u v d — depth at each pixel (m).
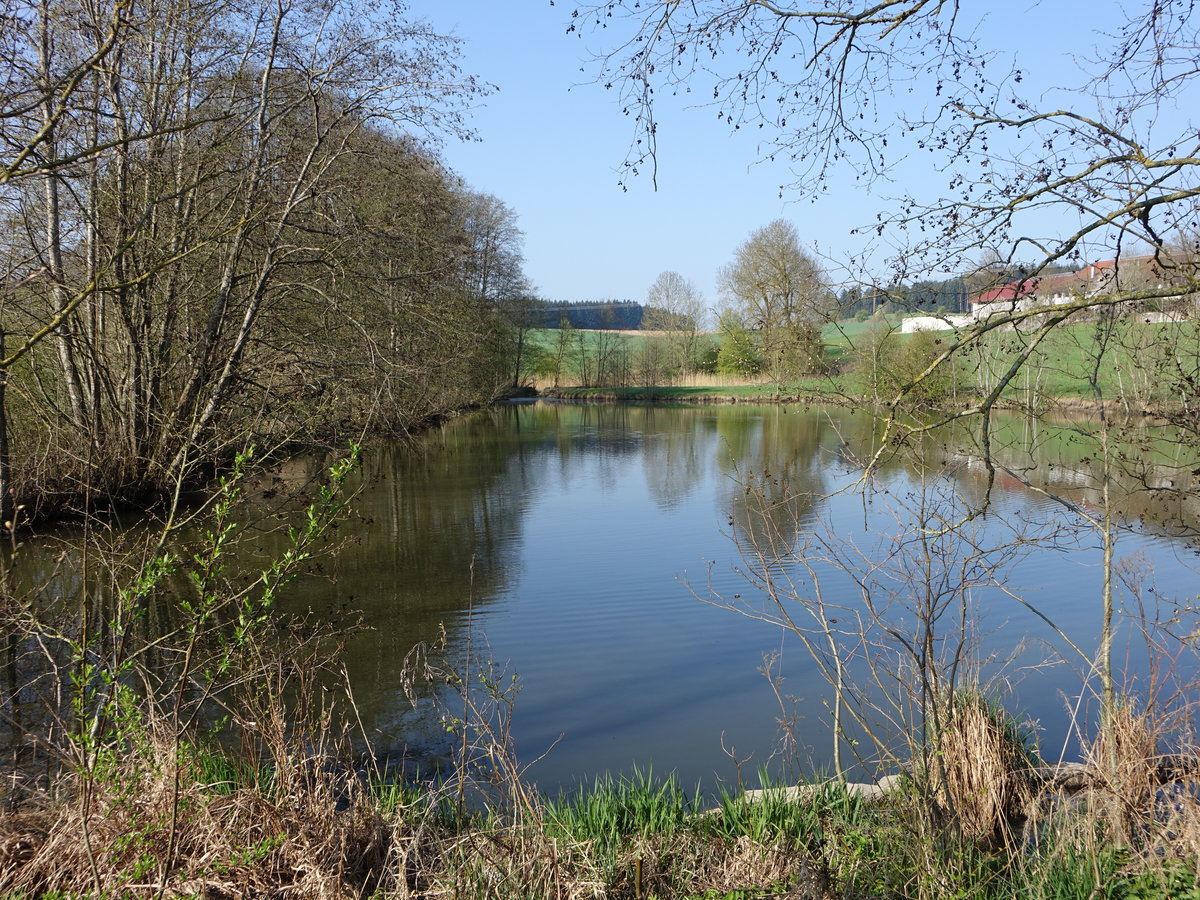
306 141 16.45
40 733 6.23
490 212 45.72
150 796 4.27
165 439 14.73
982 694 5.79
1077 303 4.68
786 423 41.00
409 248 16.67
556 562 13.28
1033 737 6.55
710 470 23.95
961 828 4.79
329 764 6.01
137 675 7.02
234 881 4.04
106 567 6.18
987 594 10.98
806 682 8.33
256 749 5.41
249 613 4.74
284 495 12.52
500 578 12.27
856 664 8.60
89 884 3.92
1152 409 6.46
